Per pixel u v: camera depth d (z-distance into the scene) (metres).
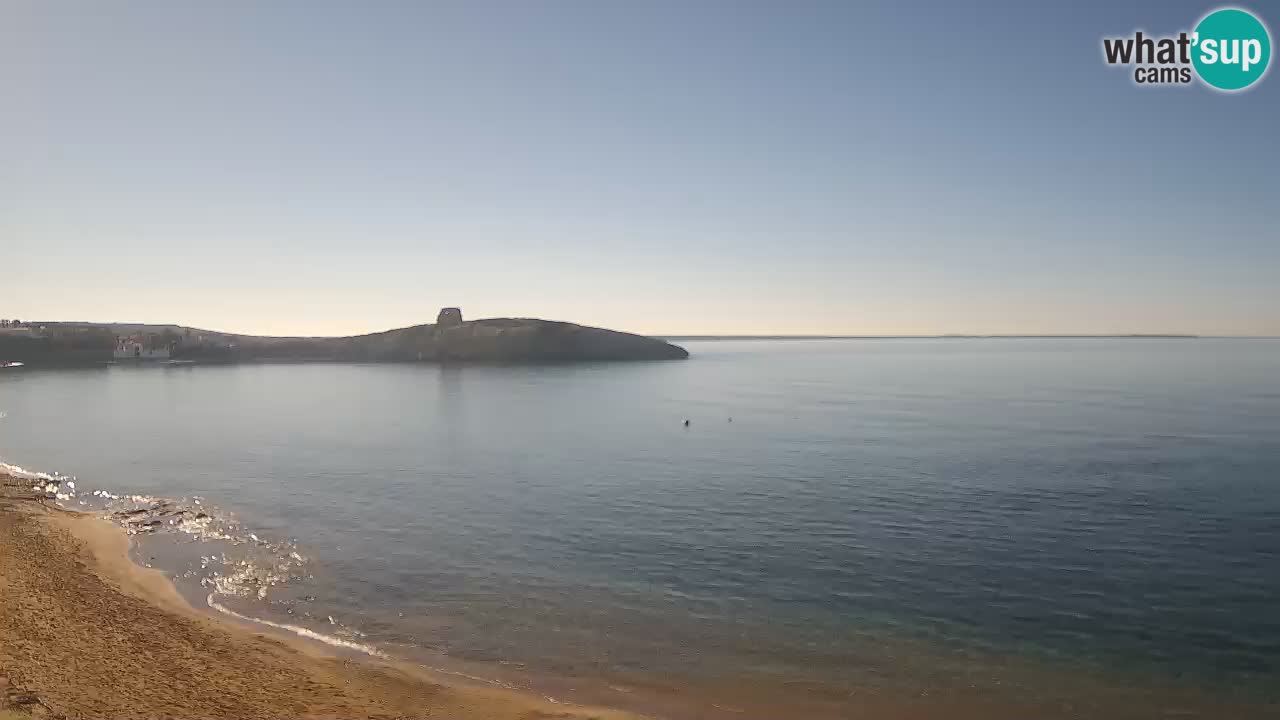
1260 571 26.12
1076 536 30.56
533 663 19.09
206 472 46.94
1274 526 31.66
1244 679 18.55
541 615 22.41
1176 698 17.66
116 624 19.75
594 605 23.23
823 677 18.48
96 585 23.09
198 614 21.44
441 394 114.25
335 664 18.50
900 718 16.56
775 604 23.36
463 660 19.22
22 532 29.02
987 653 19.91
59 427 70.81
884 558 28.00
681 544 30.02
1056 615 22.42
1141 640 20.70
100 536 29.62
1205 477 42.06
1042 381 133.25
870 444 58.03
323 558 27.95
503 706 16.58
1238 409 77.44
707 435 65.31
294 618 21.81
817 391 117.31
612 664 19.09
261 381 145.12
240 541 30.17
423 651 19.72
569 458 52.94
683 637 20.86
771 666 19.08
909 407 88.31
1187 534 30.62
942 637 20.91
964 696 17.61
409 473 46.72
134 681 16.06
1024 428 65.56
